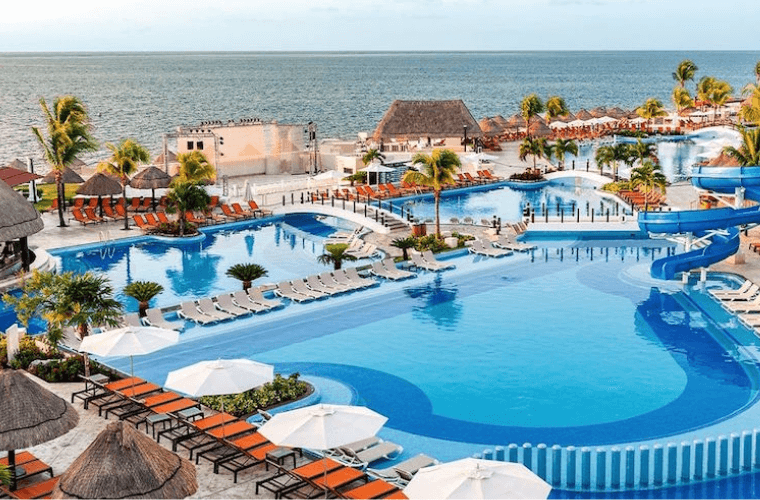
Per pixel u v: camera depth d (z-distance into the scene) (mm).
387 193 54938
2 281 33719
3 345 24719
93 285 24672
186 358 25953
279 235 45688
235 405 20750
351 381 23828
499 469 12656
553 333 27969
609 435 20016
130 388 21016
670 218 32844
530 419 21031
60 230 45406
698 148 80000
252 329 28797
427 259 37656
